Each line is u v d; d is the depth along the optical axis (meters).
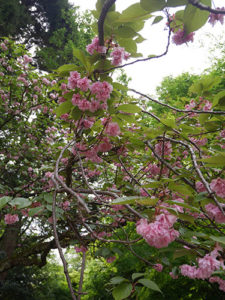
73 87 1.78
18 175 5.77
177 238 1.36
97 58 1.64
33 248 3.93
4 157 5.96
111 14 1.37
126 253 3.84
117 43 1.67
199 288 4.22
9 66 5.71
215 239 1.15
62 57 11.03
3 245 7.42
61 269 12.03
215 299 4.07
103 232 2.90
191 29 1.06
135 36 1.54
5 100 5.64
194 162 1.49
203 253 1.37
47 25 12.75
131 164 3.41
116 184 3.11
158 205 1.09
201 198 1.28
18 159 5.84
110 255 2.50
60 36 11.86
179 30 1.39
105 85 1.69
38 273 10.23
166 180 1.19
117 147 2.52
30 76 5.52
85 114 1.92
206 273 1.26
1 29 10.13
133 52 1.72
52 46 12.32
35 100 6.01
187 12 1.03
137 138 2.42
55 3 12.33
